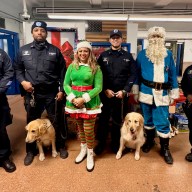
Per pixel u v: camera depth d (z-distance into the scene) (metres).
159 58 2.30
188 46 9.32
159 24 9.23
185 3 7.59
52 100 2.39
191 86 2.22
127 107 2.68
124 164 2.34
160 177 2.11
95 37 6.10
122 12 7.57
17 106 4.80
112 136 2.70
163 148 2.47
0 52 2.10
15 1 7.21
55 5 7.87
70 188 1.93
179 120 3.21
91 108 2.11
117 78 2.39
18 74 2.30
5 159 2.25
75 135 3.06
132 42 6.04
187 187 1.96
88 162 2.25
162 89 2.35
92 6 7.88
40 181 2.04
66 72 2.23
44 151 2.63
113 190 1.91
